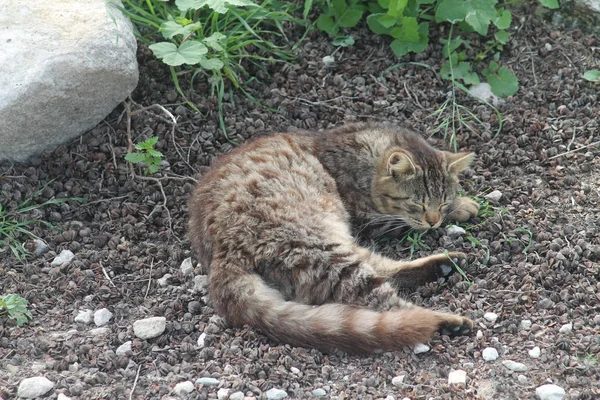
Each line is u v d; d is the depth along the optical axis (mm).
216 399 5145
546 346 5512
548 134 7602
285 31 8352
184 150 7398
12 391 5203
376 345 5441
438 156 6949
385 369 5348
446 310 5898
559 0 8562
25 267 6410
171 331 5836
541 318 5785
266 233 5879
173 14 7867
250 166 6465
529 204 6945
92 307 6102
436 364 5434
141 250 6664
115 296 6207
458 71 8109
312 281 5812
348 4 8414
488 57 8312
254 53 8109
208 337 5672
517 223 6715
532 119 7773
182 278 6391
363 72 8164
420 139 7152
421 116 7867
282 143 6840
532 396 5109
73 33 6852
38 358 5562
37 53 6727
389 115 7867
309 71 8094
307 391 5211
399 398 5121
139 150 7203
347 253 5879
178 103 7641
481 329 5691
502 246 6527
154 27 7852
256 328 5621
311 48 8281
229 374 5340
